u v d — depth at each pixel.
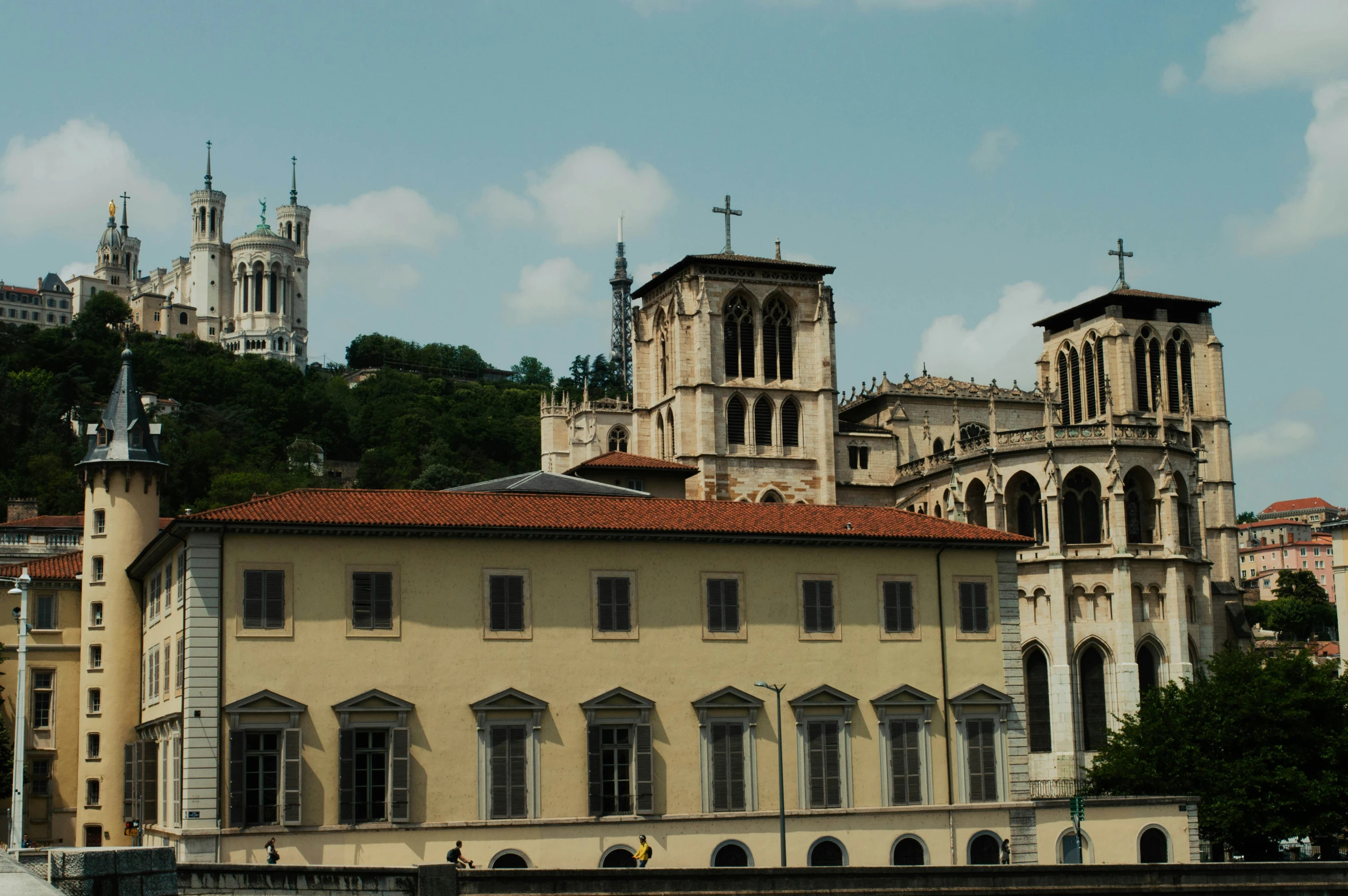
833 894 56.06
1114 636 117.88
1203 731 94.75
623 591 78.12
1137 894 59.19
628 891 53.59
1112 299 162.00
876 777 80.69
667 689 77.88
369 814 72.12
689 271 145.12
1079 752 117.12
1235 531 161.00
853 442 148.25
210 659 71.19
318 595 73.25
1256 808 89.75
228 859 69.50
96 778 92.69
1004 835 81.94
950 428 153.75
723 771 77.94
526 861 73.62
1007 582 85.69
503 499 80.44
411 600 74.62
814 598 81.50
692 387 144.00
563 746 75.69
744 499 142.38
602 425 160.00
